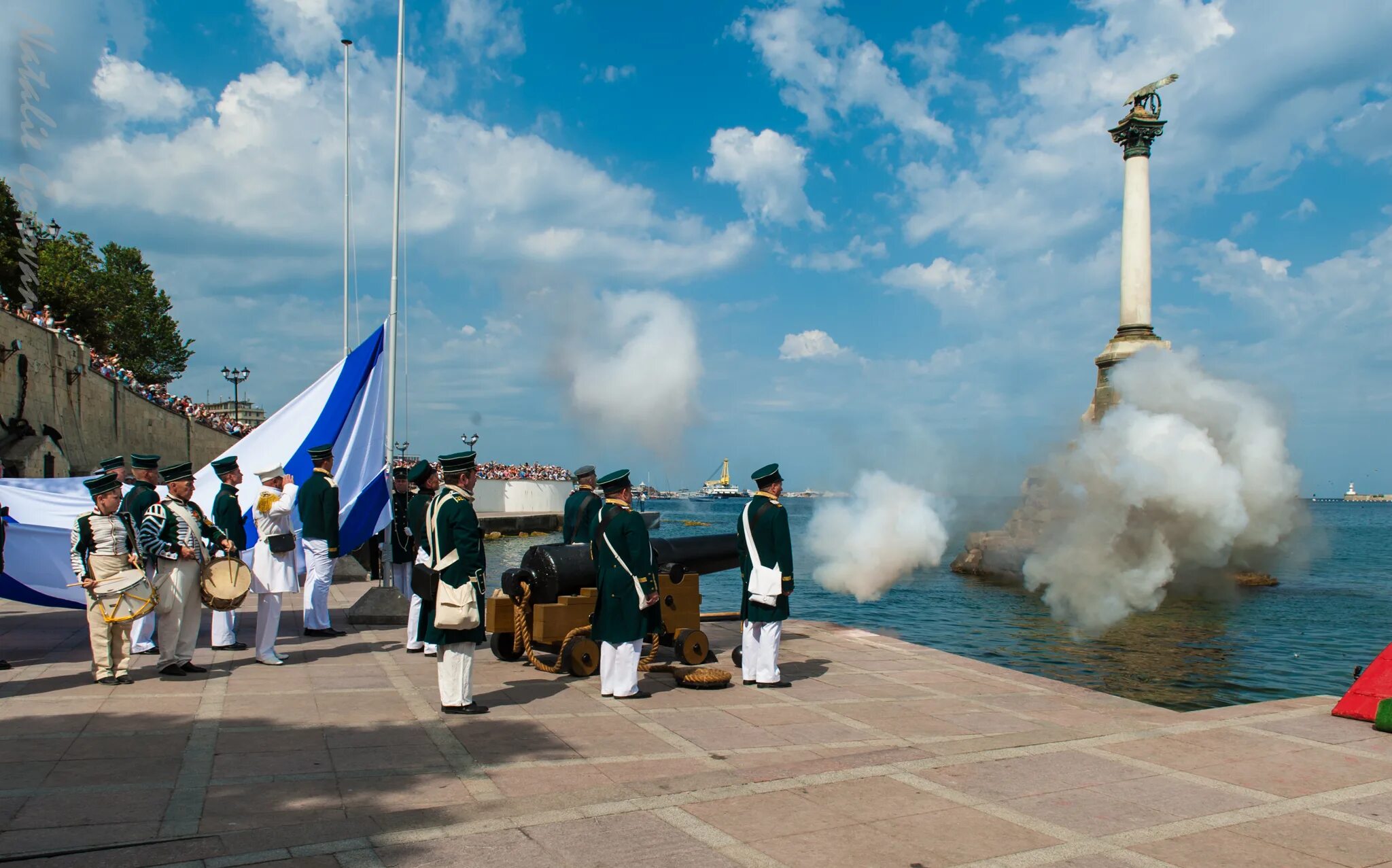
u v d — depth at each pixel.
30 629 12.30
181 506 9.41
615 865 4.51
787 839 4.89
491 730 7.43
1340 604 26.98
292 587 10.16
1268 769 6.21
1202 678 16.19
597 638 8.84
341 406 14.16
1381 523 111.12
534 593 10.09
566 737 7.25
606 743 7.12
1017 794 5.68
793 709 8.48
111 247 66.25
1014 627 22.66
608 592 8.78
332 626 13.03
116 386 37.38
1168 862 4.61
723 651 11.83
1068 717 8.27
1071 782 5.94
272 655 10.09
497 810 5.29
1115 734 7.18
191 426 47.47
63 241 51.25
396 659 10.53
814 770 6.16
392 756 6.61
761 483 9.70
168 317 69.94
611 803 5.44
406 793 5.77
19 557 11.15
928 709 8.57
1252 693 15.00
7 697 8.20
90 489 8.68
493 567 35.81
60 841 4.74
